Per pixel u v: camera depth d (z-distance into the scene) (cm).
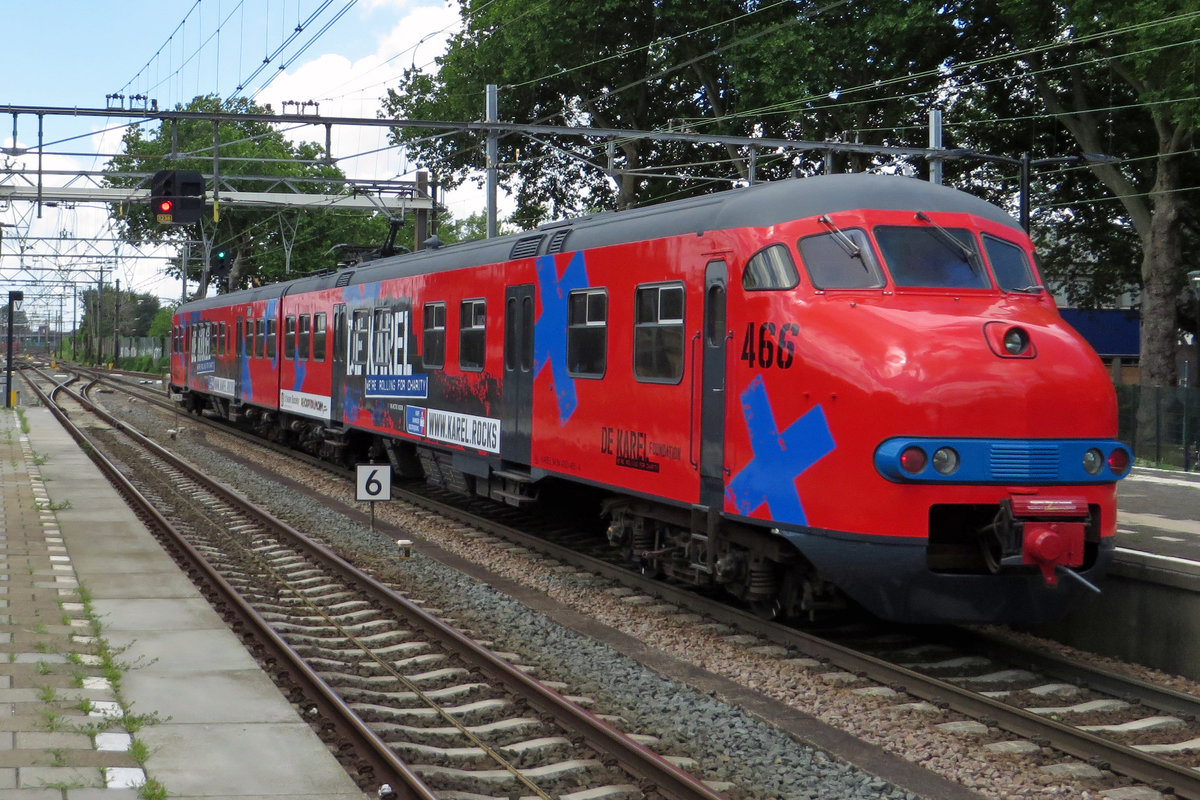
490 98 2188
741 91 2759
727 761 651
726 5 2877
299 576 1174
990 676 830
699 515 970
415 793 554
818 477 813
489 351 1366
